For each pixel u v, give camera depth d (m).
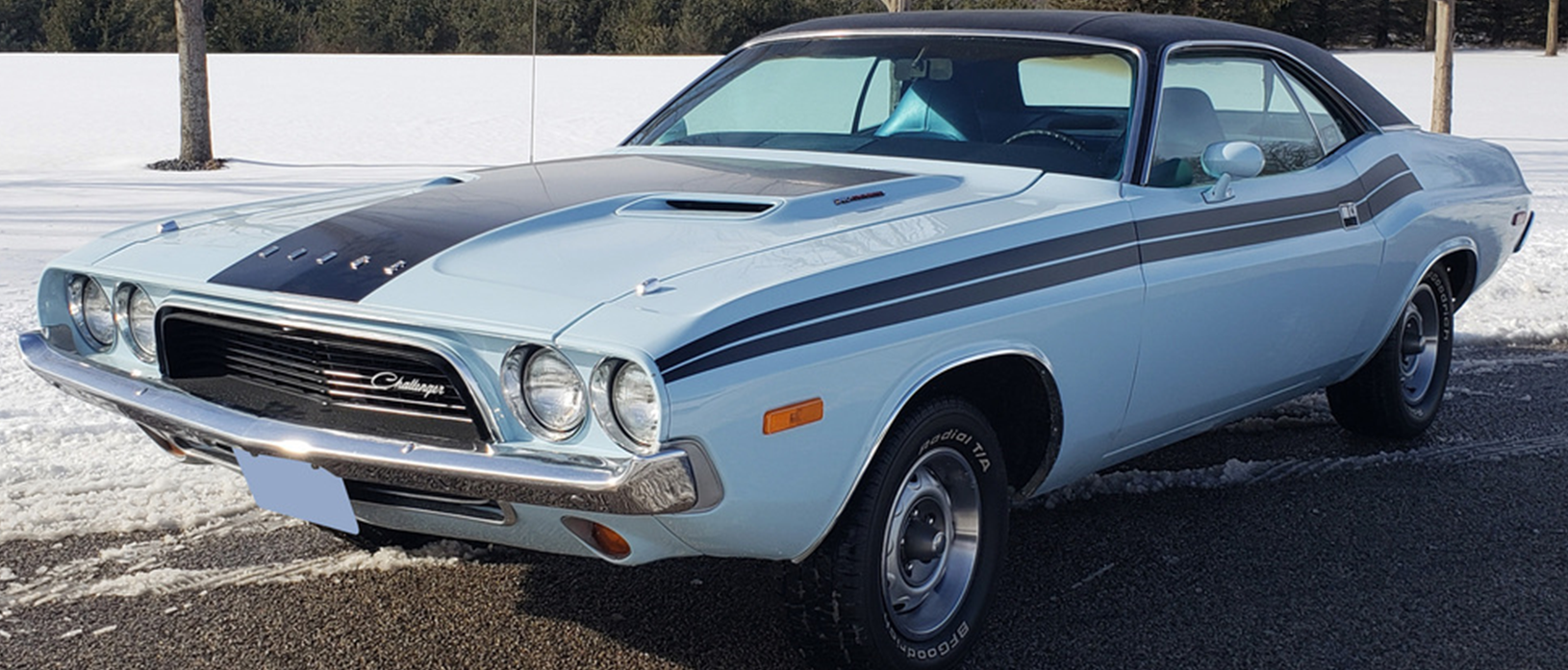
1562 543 4.14
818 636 3.01
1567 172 15.16
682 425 2.51
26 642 3.28
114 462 4.56
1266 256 3.94
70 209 11.54
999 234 3.21
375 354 2.79
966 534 3.28
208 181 14.48
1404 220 4.61
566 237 3.04
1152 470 4.81
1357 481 4.72
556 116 23.56
